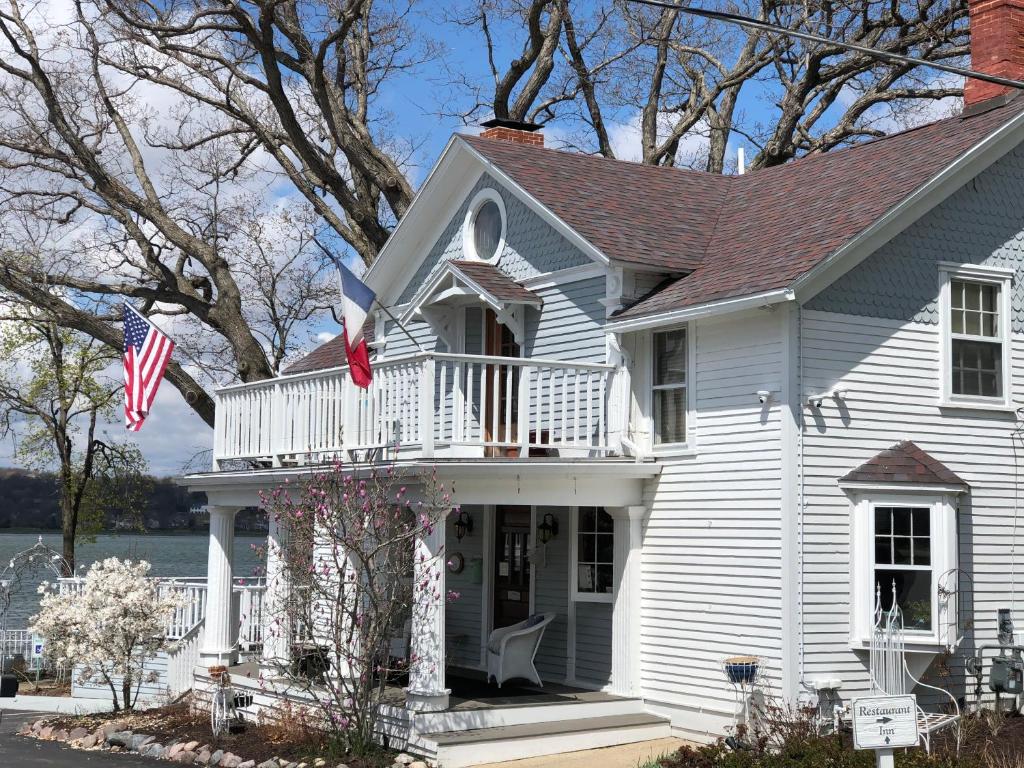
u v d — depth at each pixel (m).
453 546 20.25
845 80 31.06
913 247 15.63
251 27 26.50
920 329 15.59
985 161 16.14
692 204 19.62
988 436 15.98
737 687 14.80
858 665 14.71
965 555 15.59
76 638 19.30
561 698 16.14
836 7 29.55
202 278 31.47
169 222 30.09
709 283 15.84
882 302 15.34
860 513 14.80
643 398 16.67
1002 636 15.55
